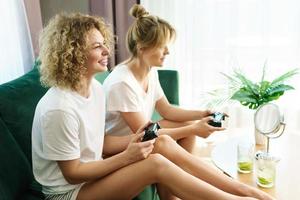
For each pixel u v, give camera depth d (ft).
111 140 4.89
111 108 4.99
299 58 8.25
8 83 4.66
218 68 8.89
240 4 8.42
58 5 8.67
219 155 4.84
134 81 5.15
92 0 8.51
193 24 8.65
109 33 4.36
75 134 3.76
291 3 8.11
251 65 8.77
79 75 3.90
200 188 3.60
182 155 4.25
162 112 6.00
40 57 4.04
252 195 3.70
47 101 3.73
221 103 8.18
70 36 3.79
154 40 4.92
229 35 8.62
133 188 3.87
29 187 4.27
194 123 5.26
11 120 4.29
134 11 5.18
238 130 8.67
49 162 3.92
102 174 3.88
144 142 3.91
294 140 5.24
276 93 4.78
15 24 6.60
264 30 8.34
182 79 9.13
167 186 3.80
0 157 3.81
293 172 4.25
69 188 3.97
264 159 4.02
